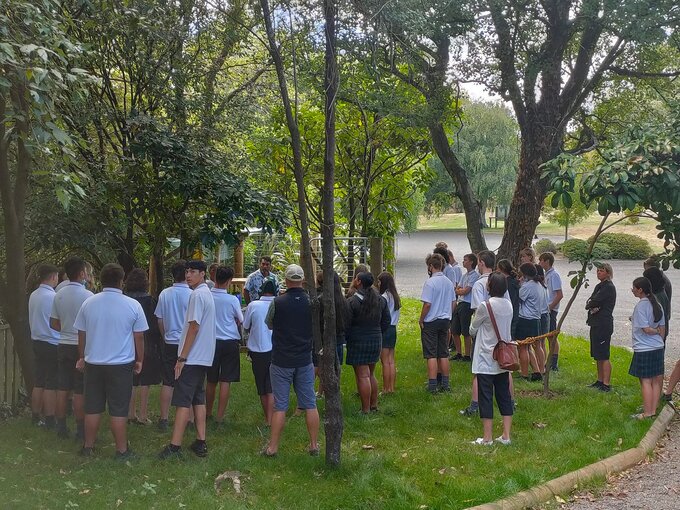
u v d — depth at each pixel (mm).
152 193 10164
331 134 6609
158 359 7910
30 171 7836
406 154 15758
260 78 12430
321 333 7578
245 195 10398
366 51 8977
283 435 7750
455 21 12148
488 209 57875
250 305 8086
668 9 11352
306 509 5758
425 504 5965
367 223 16031
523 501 6078
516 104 13250
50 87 6285
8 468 6324
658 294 9219
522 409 9055
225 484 6289
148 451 7055
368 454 7078
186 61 10922
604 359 10148
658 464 7363
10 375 8336
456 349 12312
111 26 9711
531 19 13141
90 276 8867
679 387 10852
